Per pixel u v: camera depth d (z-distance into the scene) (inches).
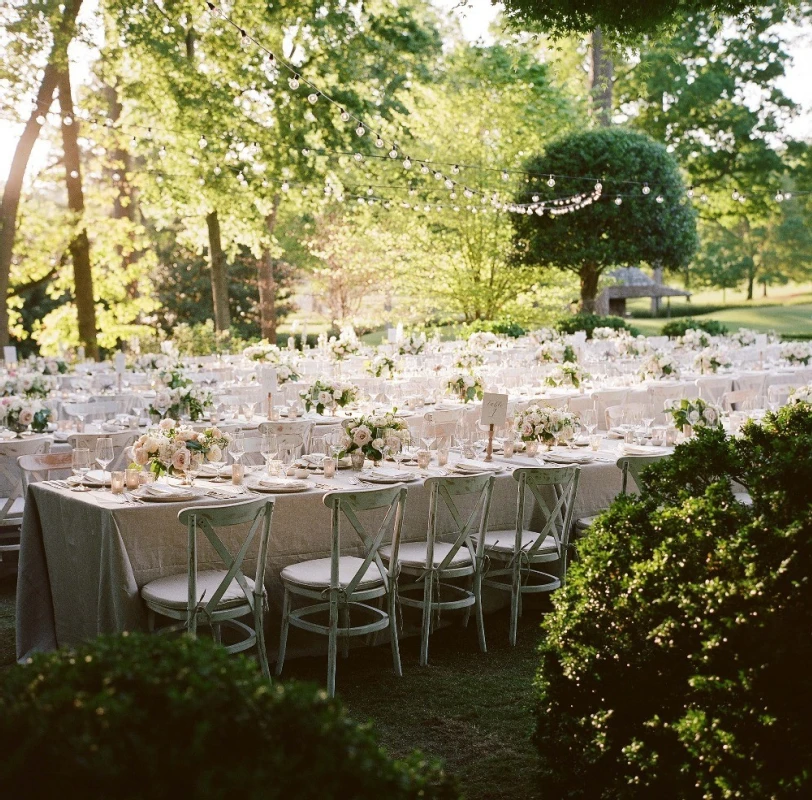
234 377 503.2
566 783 128.0
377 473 225.8
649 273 1720.0
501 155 963.3
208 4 313.1
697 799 109.5
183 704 74.3
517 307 1031.0
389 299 1267.2
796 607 109.3
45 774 73.2
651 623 119.5
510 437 271.4
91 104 786.2
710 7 357.4
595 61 1028.5
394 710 176.7
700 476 132.6
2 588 256.5
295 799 72.6
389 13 820.0
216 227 833.5
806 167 1240.2
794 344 538.0
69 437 273.9
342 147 800.3
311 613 201.9
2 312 700.7
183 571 190.9
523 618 235.1
